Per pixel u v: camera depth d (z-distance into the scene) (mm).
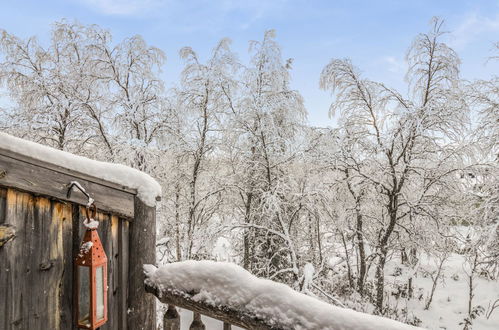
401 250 9766
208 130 9641
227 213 10375
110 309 1730
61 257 1558
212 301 1314
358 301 9086
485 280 11469
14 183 1360
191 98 9438
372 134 8773
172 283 1498
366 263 10203
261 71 9516
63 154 1558
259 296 1203
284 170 9352
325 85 9195
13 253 1396
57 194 1493
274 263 9211
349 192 9844
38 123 8289
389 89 8383
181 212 9656
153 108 9164
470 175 8336
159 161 9078
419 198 8805
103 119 8992
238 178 9891
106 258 1583
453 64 8164
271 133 9055
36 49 8688
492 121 7926
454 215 8734
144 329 1821
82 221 1628
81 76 8617
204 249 9133
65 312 1566
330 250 10312
